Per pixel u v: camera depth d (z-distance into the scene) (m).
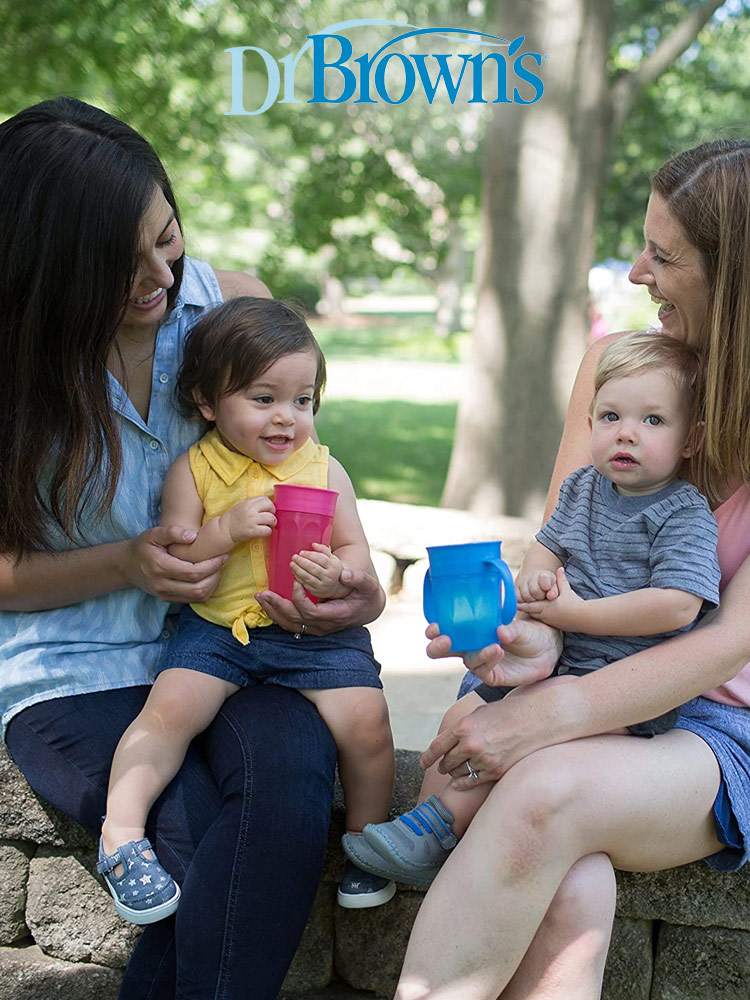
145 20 7.84
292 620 2.00
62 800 2.01
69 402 1.94
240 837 1.80
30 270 1.89
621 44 9.68
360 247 10.89
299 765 1.86
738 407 1.85
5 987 2.29
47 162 1.87
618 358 1.93
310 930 2.25
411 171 9.96
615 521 1.96
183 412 2.17
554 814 1.70
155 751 1.91
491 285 7.16
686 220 1.89
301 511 1.95
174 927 1.91
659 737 1.86
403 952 2.22
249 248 17.72
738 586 1.88
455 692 3.16
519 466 7.25
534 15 6.79
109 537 2.11
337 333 32.62
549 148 6.89
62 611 2.11
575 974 1.76
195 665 1.99
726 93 10.52
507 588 1.81
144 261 1.91
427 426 14.39
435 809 1.92
